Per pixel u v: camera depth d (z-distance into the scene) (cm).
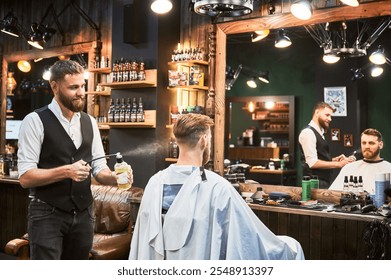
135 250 213
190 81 486
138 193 440
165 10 438
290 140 450
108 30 570
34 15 645
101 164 311
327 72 429
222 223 200
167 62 505
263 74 462
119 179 278
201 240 197
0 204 596
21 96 684
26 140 282
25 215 568
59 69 279
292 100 450
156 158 496
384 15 394
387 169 396
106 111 572
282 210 363
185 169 207
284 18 440
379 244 318
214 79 479
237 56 472
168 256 201
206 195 201
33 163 282
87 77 581
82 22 594
